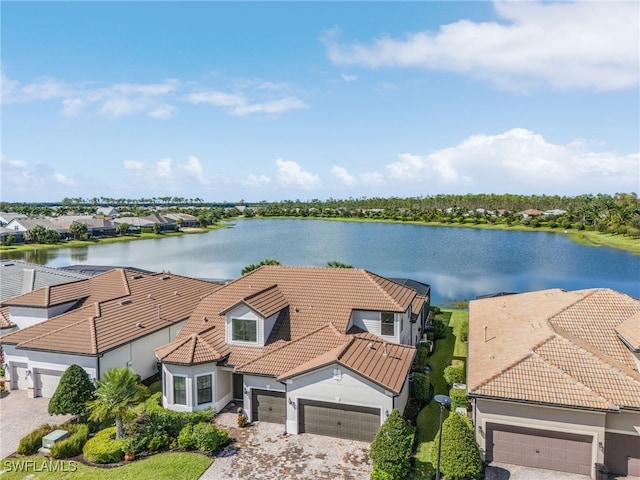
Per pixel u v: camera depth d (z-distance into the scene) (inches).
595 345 941.8
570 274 3312.0
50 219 6314.0
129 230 6609.3
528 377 813.2
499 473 791.7
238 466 823.7
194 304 1528.1
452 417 781.3
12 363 1186.0
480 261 3907.5
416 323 1411.2
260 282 1333.7
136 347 1206.3
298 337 1110.4
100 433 911.0
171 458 850.1
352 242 5447.8
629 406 740.7
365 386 902.4
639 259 3988.7
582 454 784.3
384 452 760.3
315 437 935.0
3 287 1611.7
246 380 1001.5
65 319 1242.6
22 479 785.6
